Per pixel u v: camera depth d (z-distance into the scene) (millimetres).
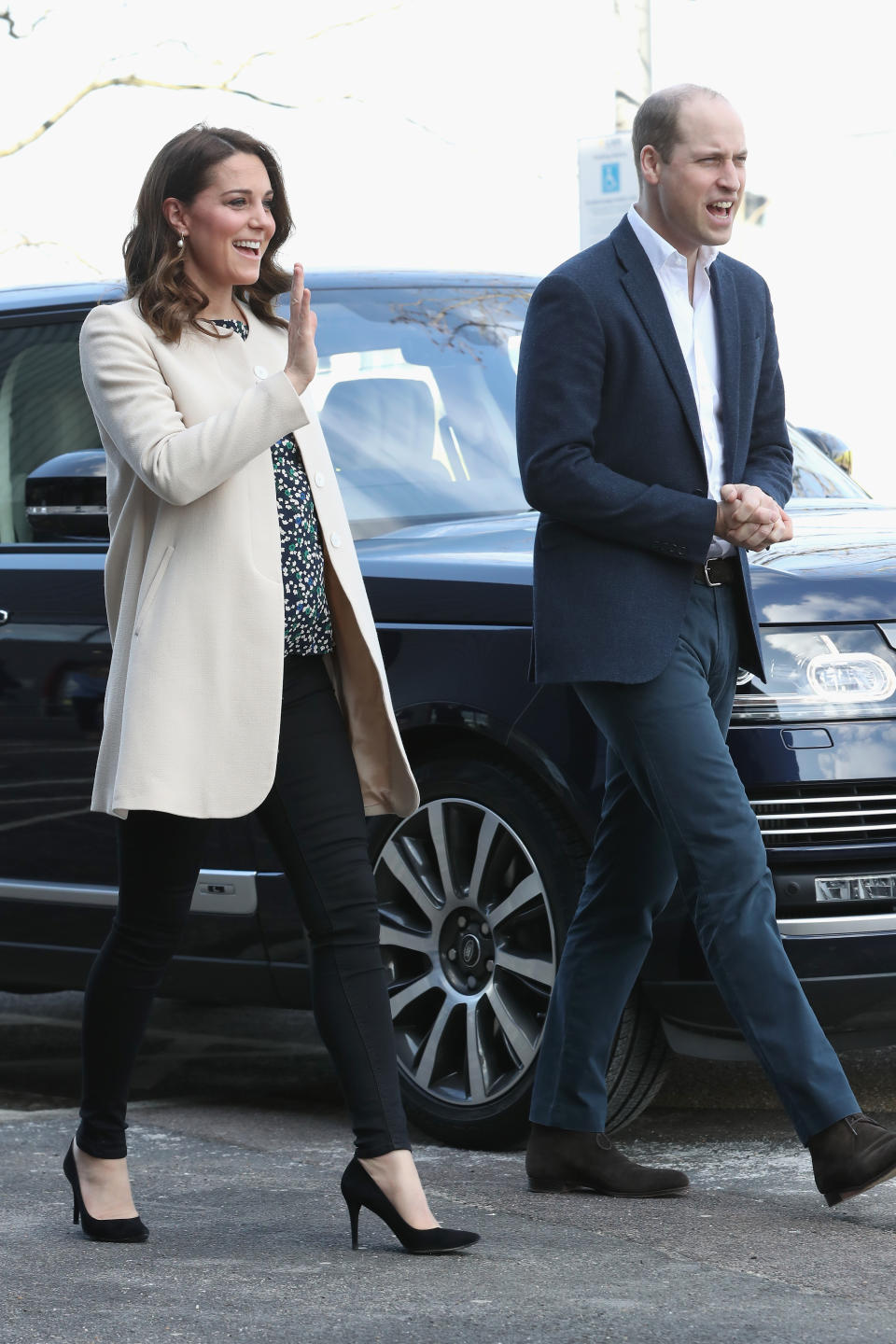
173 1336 4355
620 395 5461
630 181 12305
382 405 7367
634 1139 6488
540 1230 5242
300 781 5098
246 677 4965
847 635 5859
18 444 7801
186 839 5070
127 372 5004
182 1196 5781
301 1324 4410
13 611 7414
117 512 5180
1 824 7484
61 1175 6156
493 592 6277
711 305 5625
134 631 5016
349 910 5074
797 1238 5078
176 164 5078
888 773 5770
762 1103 6977
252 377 5156
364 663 5176
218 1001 7113
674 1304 4500
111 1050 5207
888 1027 5914
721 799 5340
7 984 7750
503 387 7586
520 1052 6258
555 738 6078
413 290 7895
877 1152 5148
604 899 5730
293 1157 6355
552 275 5504
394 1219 4988
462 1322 4402
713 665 5527
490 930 6355
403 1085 6570
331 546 5133
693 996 5887
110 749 5113
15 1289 4758
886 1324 4316
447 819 6496
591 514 5355
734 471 5570
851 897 5734
